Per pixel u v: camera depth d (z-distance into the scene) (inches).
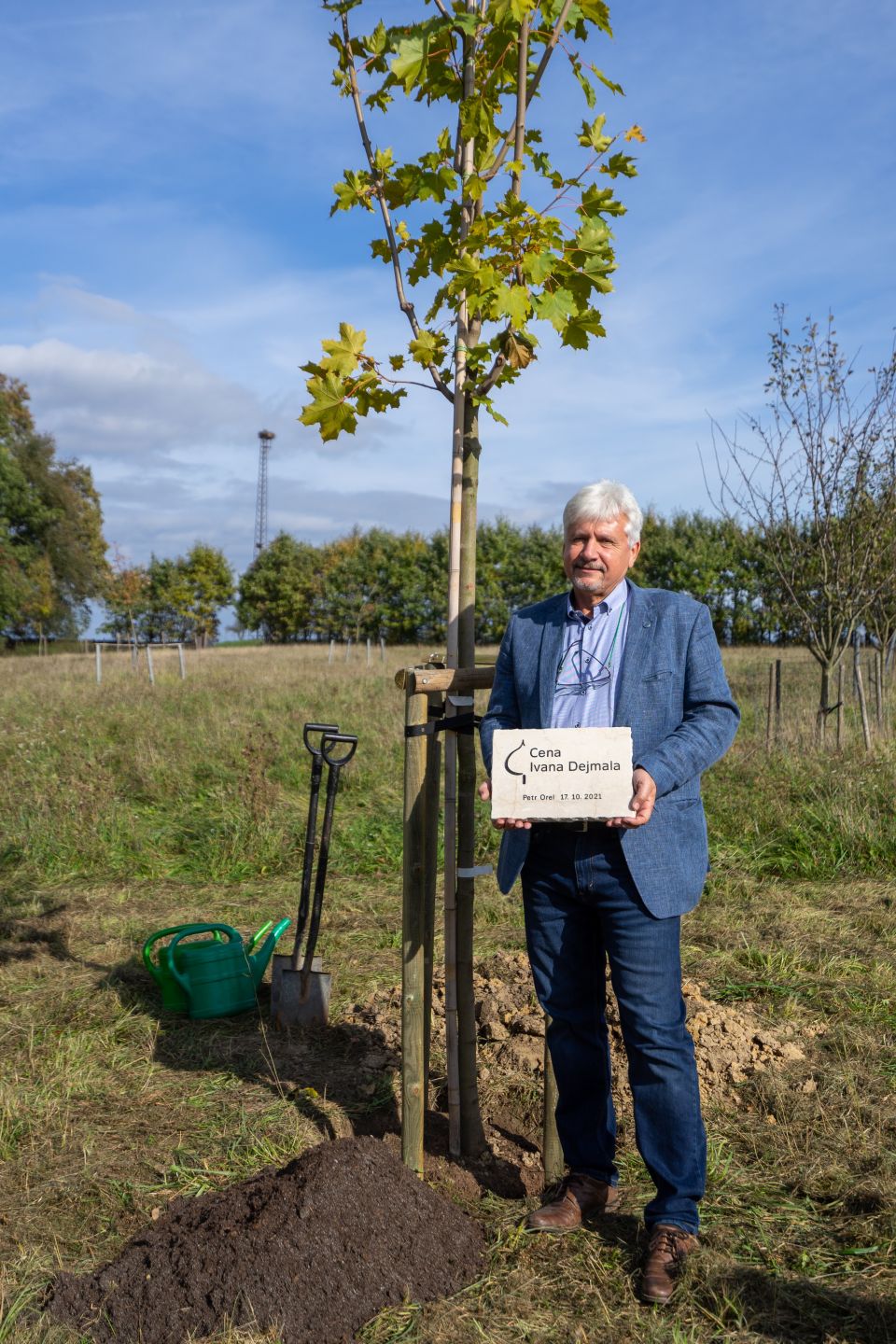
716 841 274.7
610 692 100.3
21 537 1755.7
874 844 259.4
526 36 106.0
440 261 109.6
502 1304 93.1
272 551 2000.5
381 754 384.5
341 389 112.8
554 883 101.9
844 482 364.8
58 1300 92.4
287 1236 92.8
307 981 163.8
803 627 376.5
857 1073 139.3
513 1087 136.5
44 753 378.0
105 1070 147.8
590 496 100.7
